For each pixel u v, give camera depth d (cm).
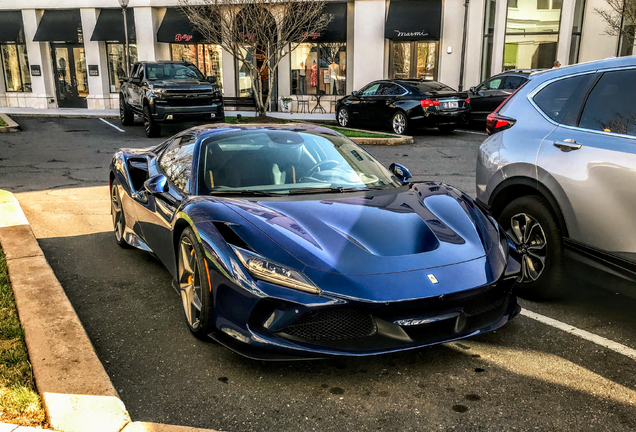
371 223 319
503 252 323
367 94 1583
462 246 312
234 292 288
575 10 1898
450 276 288
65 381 268
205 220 320
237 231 305
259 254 289
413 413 262
